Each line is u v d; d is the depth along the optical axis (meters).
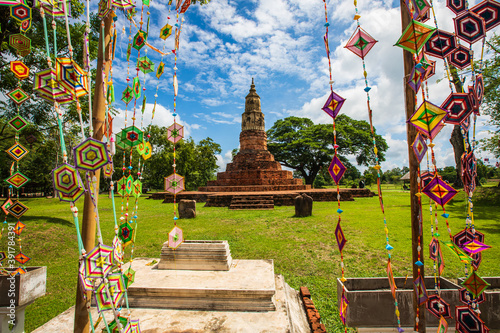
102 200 25.25
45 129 13.45
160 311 4.27
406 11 2.84
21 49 2.25
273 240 9.66
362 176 62.81
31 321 4.99
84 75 2.01
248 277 4.92
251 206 18.77
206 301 4.36
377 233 10.13
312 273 6.86
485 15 2.14
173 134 2.85
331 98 2.57
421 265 2.73
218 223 13.03
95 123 2.58
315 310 4.93
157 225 12.64
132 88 2.79
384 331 3.76
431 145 2.25
